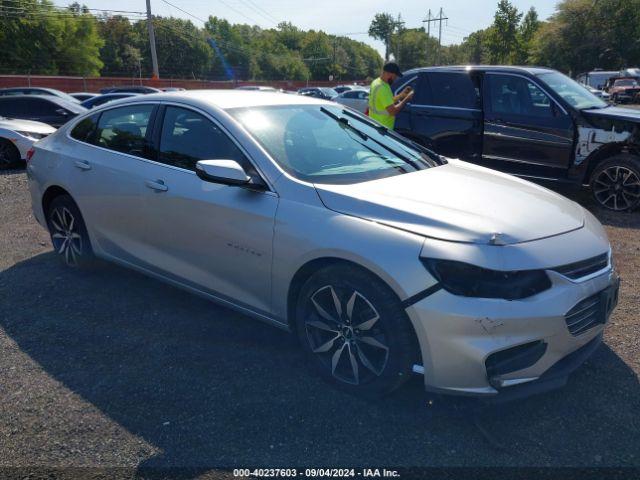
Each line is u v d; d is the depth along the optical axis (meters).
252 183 3.04
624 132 6.22
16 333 3.52
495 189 3.17
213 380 2.98
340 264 2.72
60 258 4.56
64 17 54.94
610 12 53.78
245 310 3.26
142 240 3.72
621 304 3.96
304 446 2.47
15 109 13.09
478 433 2.55
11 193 7.97
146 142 3.71
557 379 2.61
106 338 3.45
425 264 2.47
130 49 83.00
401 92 7.79
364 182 3.08
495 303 2.40
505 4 61.62
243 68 98.00
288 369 3.08
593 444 2.49
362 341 2.71
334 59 120.19
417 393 2.86
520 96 6.91
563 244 2.65
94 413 2.71
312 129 3.59
